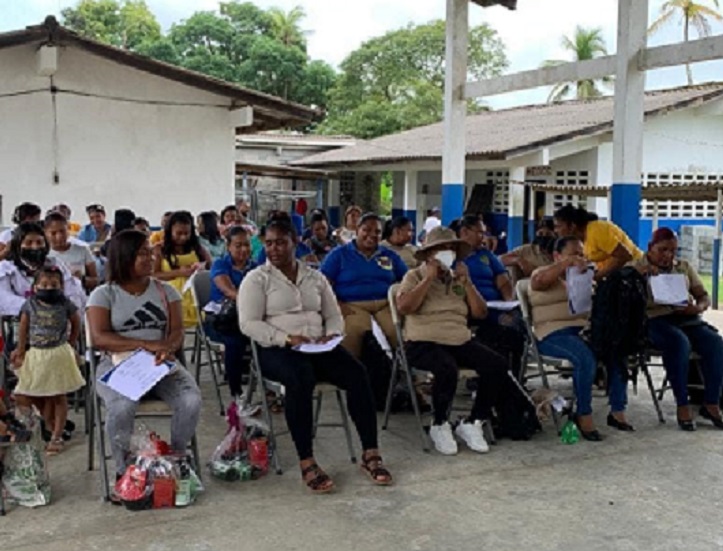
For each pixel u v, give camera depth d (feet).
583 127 51.49
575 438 17.92
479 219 21.47
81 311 18.45
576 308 18.58
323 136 91.09
